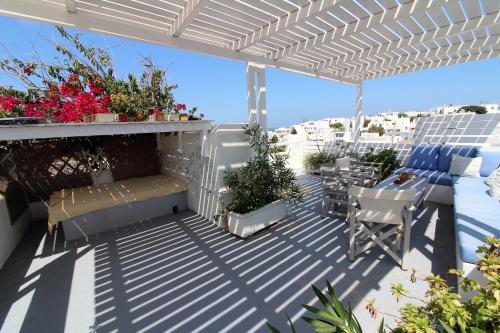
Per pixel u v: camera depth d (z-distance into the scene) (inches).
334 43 154.0
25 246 126.8
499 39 145.7
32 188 159.8
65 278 99.0
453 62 198.2
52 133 106.9
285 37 135.4
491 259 38.7
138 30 101.5
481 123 207.5
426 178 145.6
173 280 95.5
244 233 125.6
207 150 145.8
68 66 185.8
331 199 147.0
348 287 86.5
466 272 73.7
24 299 87.4
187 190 174.2
